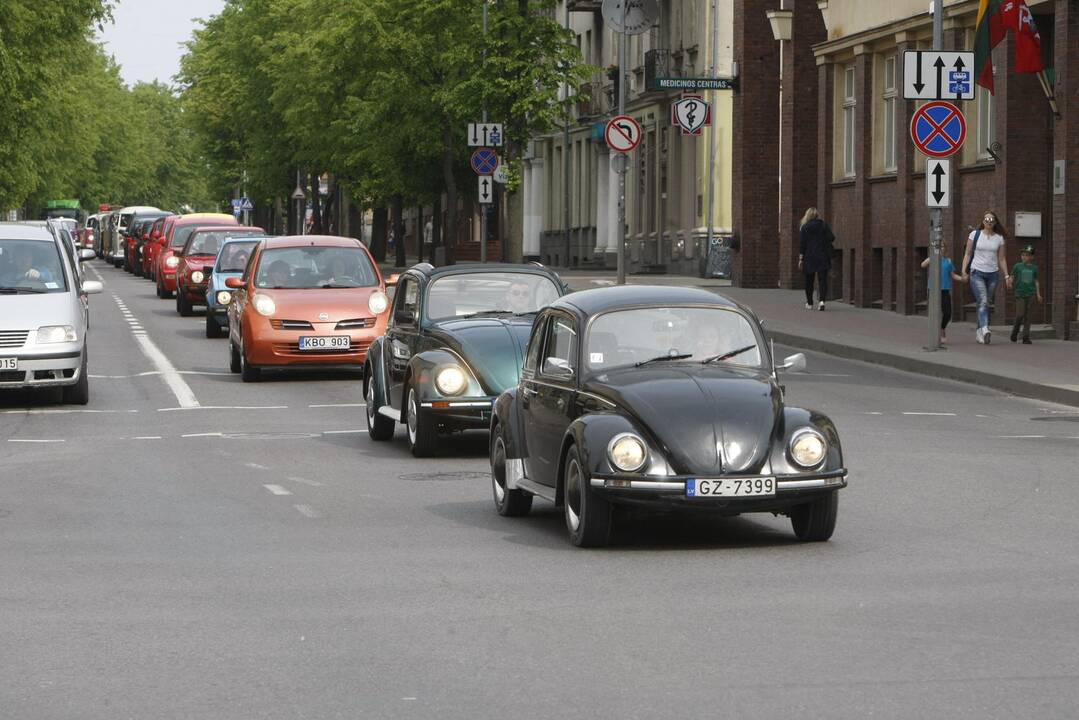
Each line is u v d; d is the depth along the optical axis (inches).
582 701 517.3
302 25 5246.1
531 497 926.4
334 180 6072.8
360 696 527.5
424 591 703.1
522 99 3617.1
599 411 820.6
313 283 1865.2
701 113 2901.1
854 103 2945.4
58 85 3983.8
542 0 3663.9
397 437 1341.0
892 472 1097.4
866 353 2089.1
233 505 973.2
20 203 4261.8
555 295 1280.8
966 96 2001.7
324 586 716.7
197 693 533.3
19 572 757.9
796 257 3361.2
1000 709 502.9
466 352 1184.2
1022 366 1849.2
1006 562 763.4
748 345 870.4
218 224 3740.2
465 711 508.1
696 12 3966.5
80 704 521.3
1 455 1232.8
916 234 2719.0
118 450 1256.2
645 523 896.9
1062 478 1066.7
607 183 4877.0
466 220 6304.1
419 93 4264.3
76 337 1574.8
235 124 6476.4
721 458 785.6
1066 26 2201.0
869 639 601.3
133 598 692.7
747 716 497.7
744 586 709.3
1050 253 2379.4
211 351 2260.1
